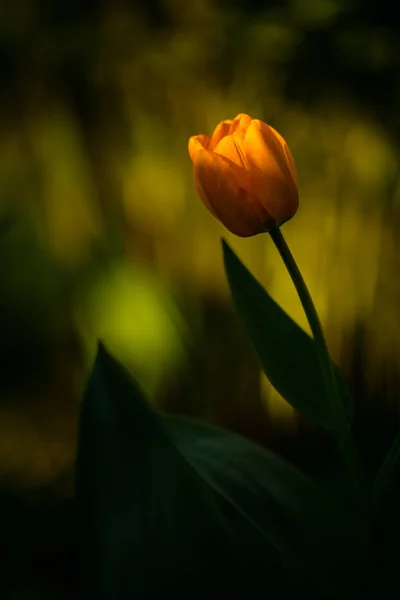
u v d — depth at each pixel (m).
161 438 0.93
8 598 1.26
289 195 0.92
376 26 1.34
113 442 0.93
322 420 0.98
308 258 1.36
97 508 0.93
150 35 1.37
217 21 1.35
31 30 1.36
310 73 1.35
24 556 1.34
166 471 0.93
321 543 0.95
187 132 1.38
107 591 0.92
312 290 1.37
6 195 1.38
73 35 1.36
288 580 0.94
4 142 1.38
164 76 1.36
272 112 1.36
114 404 0.93
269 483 0.97
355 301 1.38
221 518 0.94
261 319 0.99
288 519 0.96
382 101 1.34
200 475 0.94
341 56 1.34
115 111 1.38
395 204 1.36
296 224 1.36
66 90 1.38
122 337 1.38
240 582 0.93
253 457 0.99
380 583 0.95
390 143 1.35
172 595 0.93
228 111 1.37
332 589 0.94
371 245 1.37
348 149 1.35
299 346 0.98
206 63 1.36
